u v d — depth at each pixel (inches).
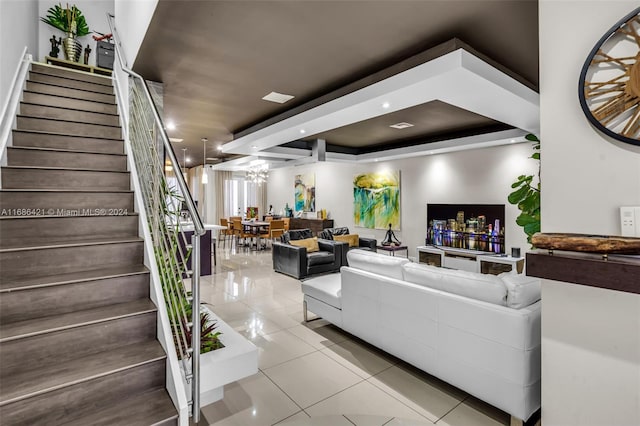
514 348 72.9
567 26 57.9
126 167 123.6
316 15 86.9
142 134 109.3
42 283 72.4
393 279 104.5
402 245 279.3
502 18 87.5
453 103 121.3
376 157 276.1
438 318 88.7
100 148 126.4
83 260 84.7
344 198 339.0
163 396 65.3
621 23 50.6
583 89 54.4
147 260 88.4
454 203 242.1
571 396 57.2
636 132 49.3
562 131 58.3
